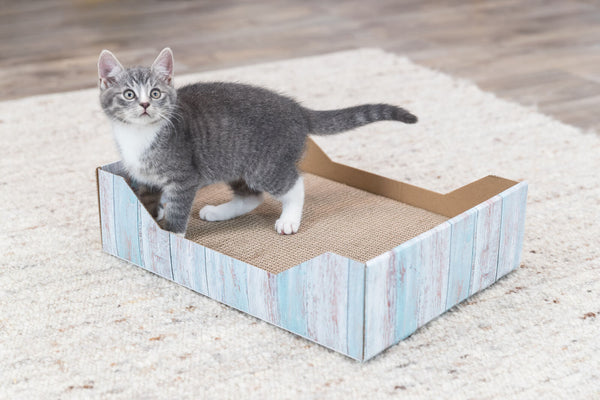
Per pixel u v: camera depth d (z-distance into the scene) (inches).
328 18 104.3
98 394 51.8
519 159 71.1
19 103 79.3
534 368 53.3
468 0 113.6
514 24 101.6
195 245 56.7
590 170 69.5
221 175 60.9
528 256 60.9
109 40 94.7
